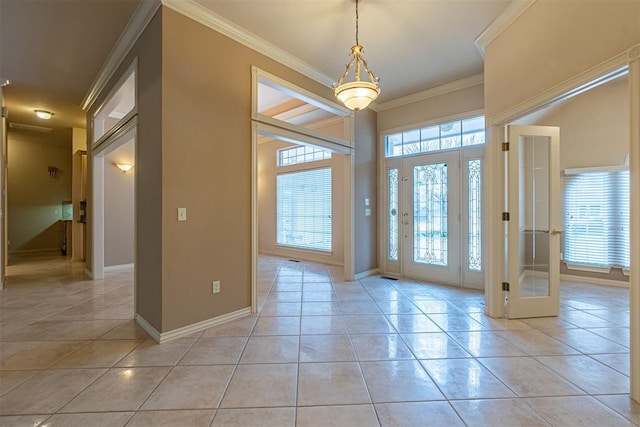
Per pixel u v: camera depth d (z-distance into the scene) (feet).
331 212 20.45
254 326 9.62
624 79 14.16
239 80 10.42
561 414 5.47
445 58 12.19
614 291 13.44
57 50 11.22
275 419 5.33
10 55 11.55
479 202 14.03
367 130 16.87
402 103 16.46
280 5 9.01
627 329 9.25
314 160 21.66
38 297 12.76
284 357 7.57
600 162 14.79
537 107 8.41
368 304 11.85
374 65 12.80
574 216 15.38
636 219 5.86
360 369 7.01
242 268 10.53
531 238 10.57
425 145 15.93
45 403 5.74
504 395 6.03
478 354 7.72
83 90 14.76
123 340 8.55
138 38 9.80
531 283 10.54
